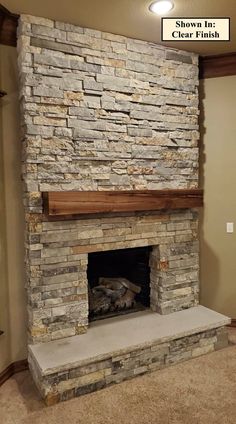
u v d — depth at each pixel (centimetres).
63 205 233
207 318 289
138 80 272
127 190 263
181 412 210
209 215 340
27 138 233
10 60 246
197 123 305
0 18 227
